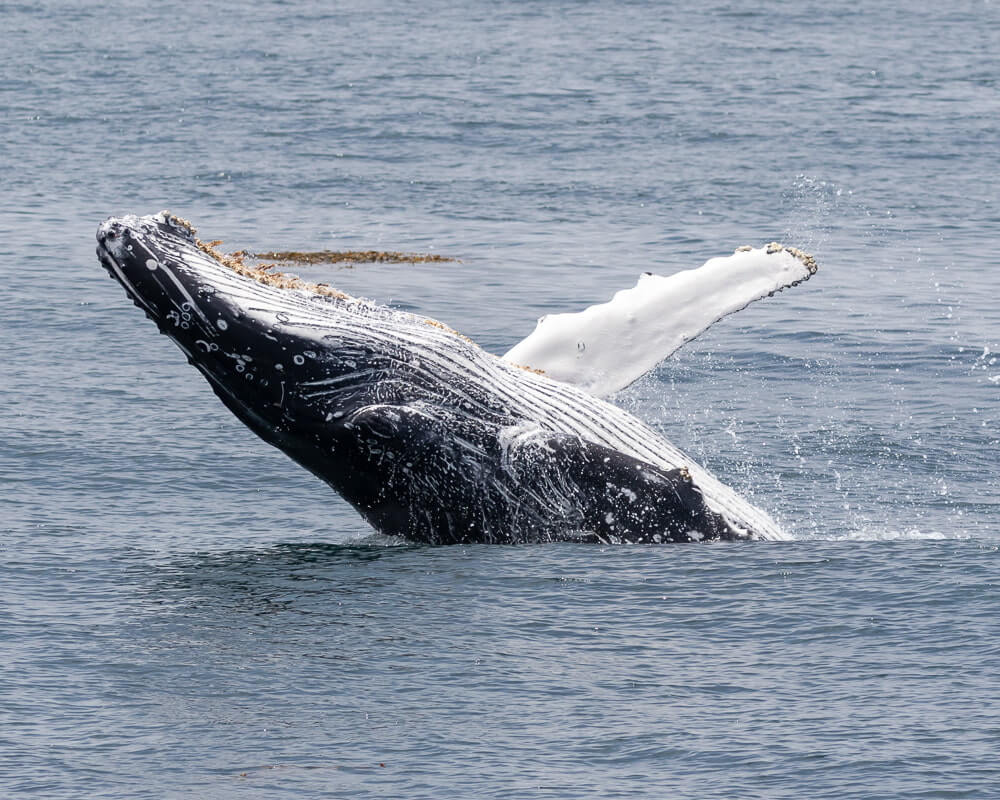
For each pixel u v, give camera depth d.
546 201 161.12
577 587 51.81
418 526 57.34
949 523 64.19
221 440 77.12
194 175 176.00
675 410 85.81
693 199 161.38
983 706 41.81
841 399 87.94
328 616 49.53
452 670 44.88
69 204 154.50
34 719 41.69
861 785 37.53
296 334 54.59
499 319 108.62
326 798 37.34
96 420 80.12
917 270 126.81
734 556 54.94
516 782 38.06
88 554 58.06
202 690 43.59
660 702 42.59
